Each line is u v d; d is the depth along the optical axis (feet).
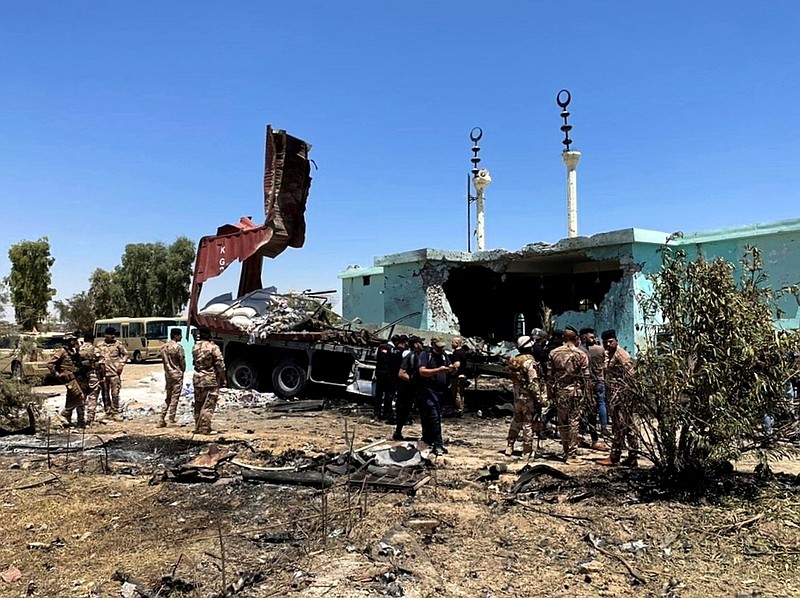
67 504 21.03
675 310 19.98
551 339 34.01
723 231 42.24
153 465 26.63
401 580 14.11
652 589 13.75
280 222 50.62
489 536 17.12
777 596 13.23
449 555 15.80
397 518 18.61
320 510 19.40
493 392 42.01
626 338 43.47
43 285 134.72
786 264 39.32
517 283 64.34
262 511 19.99
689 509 18.45
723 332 18.83
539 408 27.61
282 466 25.52
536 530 17.47
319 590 13.60
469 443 30.86
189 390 54.75
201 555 16.05
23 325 40.93
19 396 34.86
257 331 48.16
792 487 19.89
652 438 21.54
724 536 16.51
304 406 43.60
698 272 19.65
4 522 19.21
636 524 17.56
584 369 25.76
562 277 61.41
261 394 48.91
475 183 74.23
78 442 31.73
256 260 52.85
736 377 18.75
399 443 27.73
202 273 52.95
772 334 18.79
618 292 44.34
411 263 56.75
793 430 19.04
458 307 63.41
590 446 28.48
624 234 43.27
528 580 14.28
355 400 47.06
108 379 40.32
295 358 47.88
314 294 52.80
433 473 23.90
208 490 22.57
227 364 51.75
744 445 20.20
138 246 172.45
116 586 14.35
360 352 44.37
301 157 51.11
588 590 13.74
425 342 44.78
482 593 13.62
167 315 172.35
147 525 18.89
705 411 19.08
